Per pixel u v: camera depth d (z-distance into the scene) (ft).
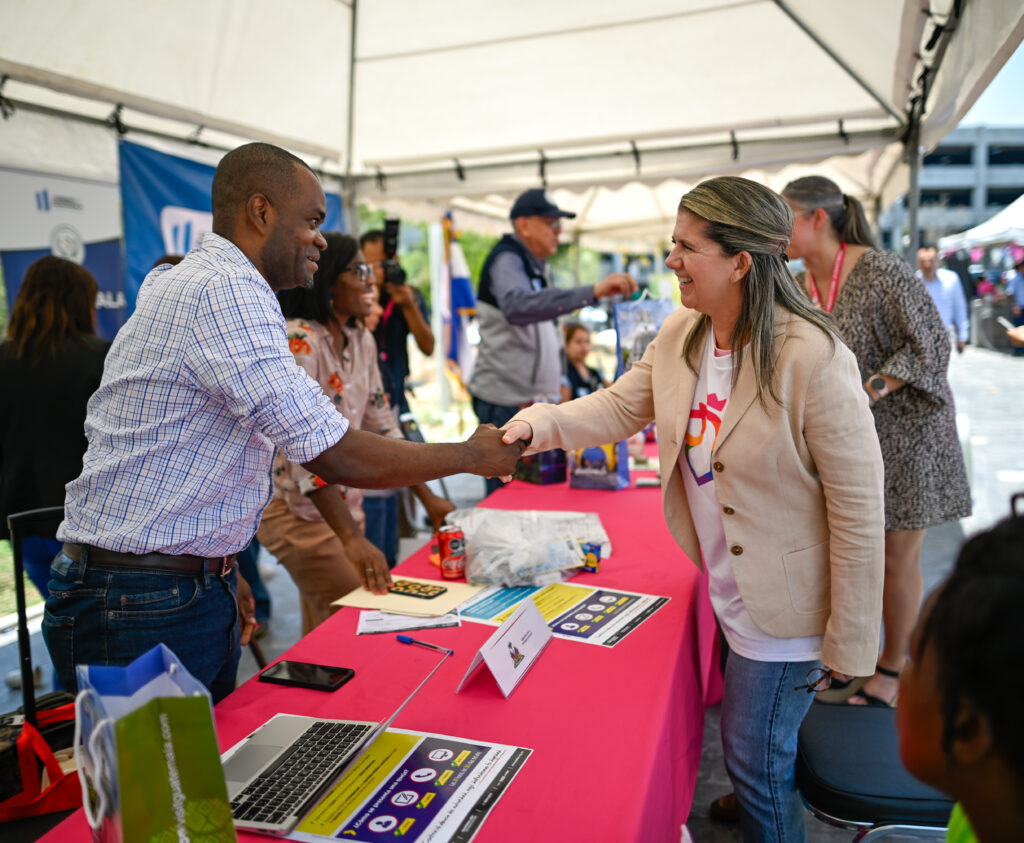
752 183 4.30
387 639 5.12
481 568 6.12
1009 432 21.12
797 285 4.43
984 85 7.35
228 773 3.50
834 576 4.30
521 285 11.32
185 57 10.96
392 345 13.03
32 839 5.17
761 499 4.44
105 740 2.38
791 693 4.66
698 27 12.03
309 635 5.20
